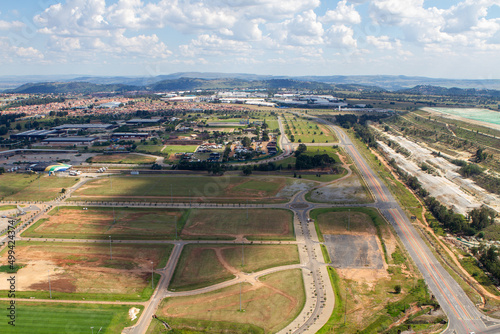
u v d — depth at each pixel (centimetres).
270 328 12331
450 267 16388
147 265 16438
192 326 12438
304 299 13925
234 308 13388
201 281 15162
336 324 12500
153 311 13250
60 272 15788
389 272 15900
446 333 12094
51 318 12756
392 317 12800
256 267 16212
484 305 13700
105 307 13425
